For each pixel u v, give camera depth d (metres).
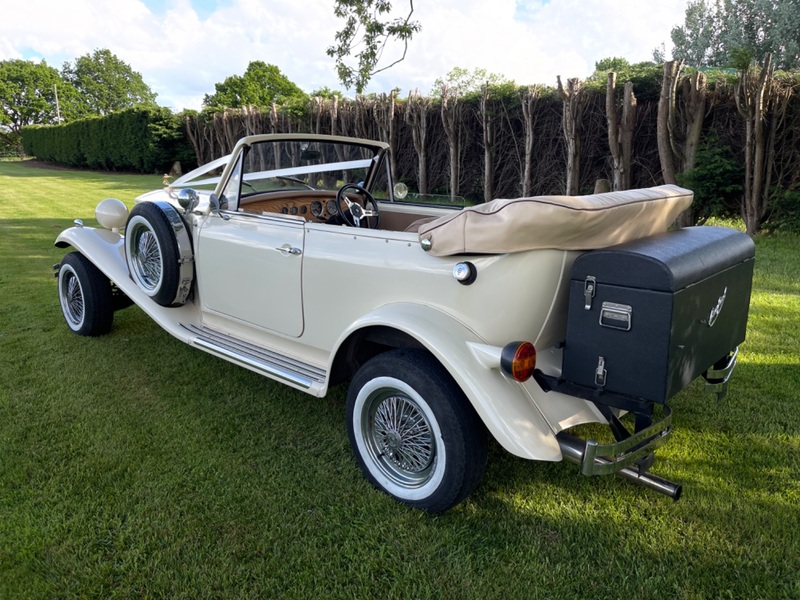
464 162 12.78
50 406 3.39
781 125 7.97
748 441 3.06
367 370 2.56
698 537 2.34
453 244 2.30
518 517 2.48
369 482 2.69
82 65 84.62
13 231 9.65
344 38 10.67
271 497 2.57
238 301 3.47
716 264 2.22
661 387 1.97
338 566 2.18
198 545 2.26
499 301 2.27
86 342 4.44
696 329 2.12
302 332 3.13
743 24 29.38
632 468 2.36
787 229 8.09
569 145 10.13
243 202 3.60
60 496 2.53
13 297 5.62
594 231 2.14
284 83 66.31
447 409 2.29
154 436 3.07
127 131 26.55
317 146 3.80
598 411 2.45
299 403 3.51
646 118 9.50
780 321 4.79
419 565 2.18
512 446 2.13
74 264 4.33
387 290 2.65
